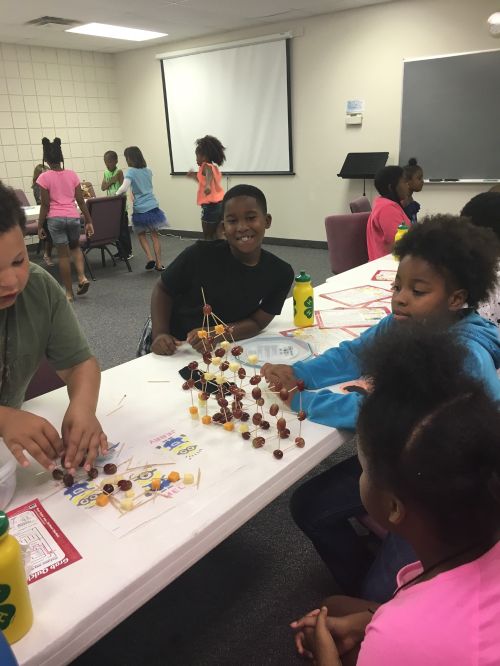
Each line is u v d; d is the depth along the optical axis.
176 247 7.14
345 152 6.01
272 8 5.38
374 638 0.55
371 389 0.63
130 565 0.78
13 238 0.88
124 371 1.47
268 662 1.36
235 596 1.57
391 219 3.24
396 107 5.52
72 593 0.73
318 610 1.06
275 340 1.63
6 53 6.67
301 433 1.13
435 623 0.51
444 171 5.39
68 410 1.08
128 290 5.03
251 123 6.61
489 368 0.90
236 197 1.64
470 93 5.03
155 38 6.77
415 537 0.62
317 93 6.00
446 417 0.55
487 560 0.53
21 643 0.66
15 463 0.96
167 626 1.48
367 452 0.62
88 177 7.86
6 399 1.16
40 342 1.16
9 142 6.89
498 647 0.46
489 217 1.73
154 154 7.88
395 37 5.32
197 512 0.88
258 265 1.75
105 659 1.39
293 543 1.77
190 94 7.08
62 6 5.10
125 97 7.87
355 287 2.23
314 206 6.46
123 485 0.94
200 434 1.13
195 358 1.55
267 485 0.97
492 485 0.53
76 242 4.86
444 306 1.14
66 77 7.30
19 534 0.84
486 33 4.81
